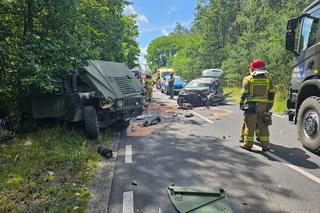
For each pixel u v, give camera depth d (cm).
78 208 379
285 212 377
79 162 553
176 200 407
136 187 456
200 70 4200
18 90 775
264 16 2977
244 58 2659
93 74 791
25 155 577
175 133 859
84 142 659
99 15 1497
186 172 523
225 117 1183
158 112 1345
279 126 973
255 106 649
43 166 533
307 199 414
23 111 763
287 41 751
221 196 419
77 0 878
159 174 513
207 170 534
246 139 669
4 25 815
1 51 674
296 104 722
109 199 414
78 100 716
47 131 738
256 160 593
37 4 823
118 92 804
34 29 871
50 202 398
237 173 518
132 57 3531
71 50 798
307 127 658
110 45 1670
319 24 668
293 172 523
